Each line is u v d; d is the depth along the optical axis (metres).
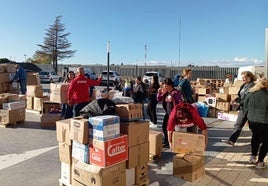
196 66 40.69
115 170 4.37
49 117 9.62
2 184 5.13
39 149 7.18
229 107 12.16
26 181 5.27
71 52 74.88
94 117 4.34
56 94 10.28
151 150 6.43
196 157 5.57
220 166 6.17
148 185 5.01
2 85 13.09
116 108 4.78
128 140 4.55
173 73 42.28
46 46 73.06
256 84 6.21
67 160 4.75
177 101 7.19
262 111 5.95
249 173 5.79
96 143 4.26
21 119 10.03
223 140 8.29
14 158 6.48
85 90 8.49
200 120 5.82
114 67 45.88
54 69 53.28
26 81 14.15
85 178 4.36
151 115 9.94
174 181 5.36
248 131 9.55
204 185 5.22
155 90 9.80
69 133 4.66
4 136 8.39
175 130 5.95
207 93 14.46
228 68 38.72
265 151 6.01
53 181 5.28
